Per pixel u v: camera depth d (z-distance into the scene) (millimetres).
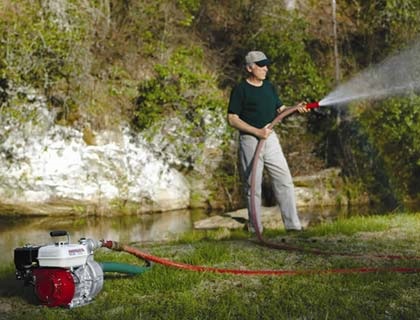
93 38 15070
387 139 15797
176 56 15578
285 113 8461
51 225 13297
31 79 14211
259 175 8750
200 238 8922
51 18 14320
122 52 15398
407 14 15977
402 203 15719
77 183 14289
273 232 8820
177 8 16312
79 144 14391
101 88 14938
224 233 9148
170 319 4898
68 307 5203
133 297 5500
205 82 15312
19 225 13297
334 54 16953
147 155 14898
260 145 8352
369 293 5473
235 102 8508
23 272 5309
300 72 15383
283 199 8961
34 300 5504
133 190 14648
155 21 16016
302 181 15492
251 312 5008
